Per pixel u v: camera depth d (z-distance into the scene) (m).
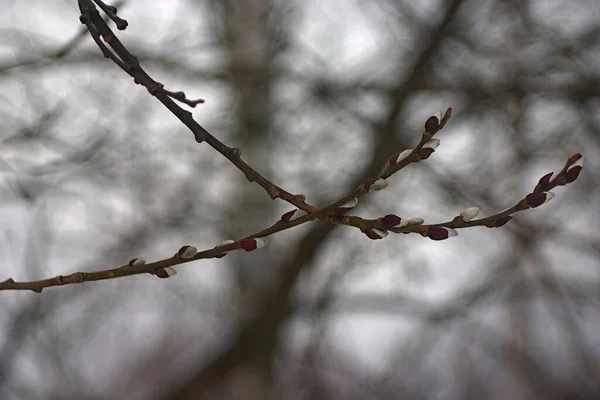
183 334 7.63
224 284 6.95
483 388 6.92
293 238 6.32
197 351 7.49
